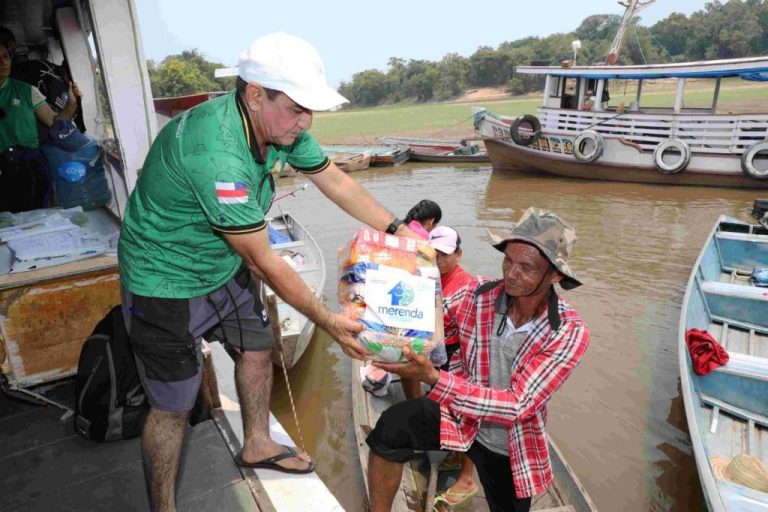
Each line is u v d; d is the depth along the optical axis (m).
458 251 3.43
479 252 10.12
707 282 6.41
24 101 3.36
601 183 15.98
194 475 2.26
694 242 10.37
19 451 2.39
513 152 17.41
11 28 4.00
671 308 7.49
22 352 2.66
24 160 3.53
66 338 2.74
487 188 15.82
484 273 9.05
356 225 12.29
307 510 2.09
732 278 7.57
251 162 1.63
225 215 1.55
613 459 4.71
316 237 11.51
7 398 2.73
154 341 1.83
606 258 9.57
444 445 2.00
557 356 1.85
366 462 3.76
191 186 1.57
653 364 6.09
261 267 1.64
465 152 20.77
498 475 2.20
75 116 3.84
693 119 14.45
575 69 15.85
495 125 17.44
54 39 4.23
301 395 5.73
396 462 2.16
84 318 2.74
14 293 2.56
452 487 3.49
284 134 1.62
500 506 2.30
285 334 5.30
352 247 1.84
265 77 1.50
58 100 3.58
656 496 4.32
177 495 2.17
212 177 1.53
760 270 7.24
